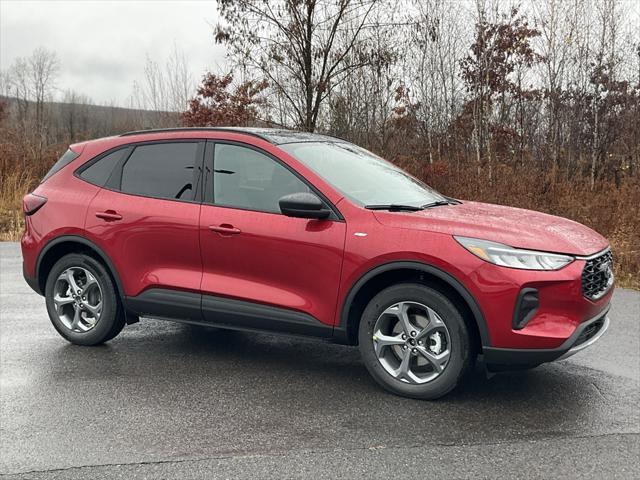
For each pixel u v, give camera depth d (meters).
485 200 12.88
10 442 3.74
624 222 10.58
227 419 4.05
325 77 14.65
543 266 4.03
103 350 5.52
